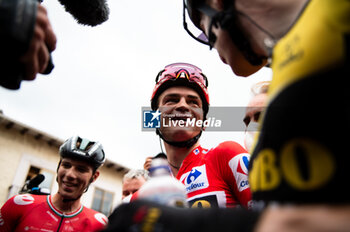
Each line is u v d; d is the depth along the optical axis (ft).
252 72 2.37
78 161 6.65
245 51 1.97
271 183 1.07
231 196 4.05
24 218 5.89
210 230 1.03
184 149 4.99
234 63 2.31
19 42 1.55
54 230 5.98
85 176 6.69
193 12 2.51
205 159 4.52
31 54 1.70
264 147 1.18
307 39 1.12
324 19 1.08
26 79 1.86
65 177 6.42
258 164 1.25
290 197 0.94
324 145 0.89
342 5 1.05
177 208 1.26
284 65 1.22
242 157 4.02
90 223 6.58
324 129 0.91
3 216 5.90
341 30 1.01
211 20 2.17
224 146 4.33
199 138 5.17
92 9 2.75
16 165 24.12
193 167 4.54
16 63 1.65
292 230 0.82
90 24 2.94
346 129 0.87
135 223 1.17
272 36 1.61
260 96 4.58
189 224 1.10
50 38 1.95
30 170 25.44
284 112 1.06
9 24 1.50
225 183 4.11
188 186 4.33
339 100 0.92
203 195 4.06
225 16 1.94
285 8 1.52
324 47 1.03
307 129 0.95
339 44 1.00
